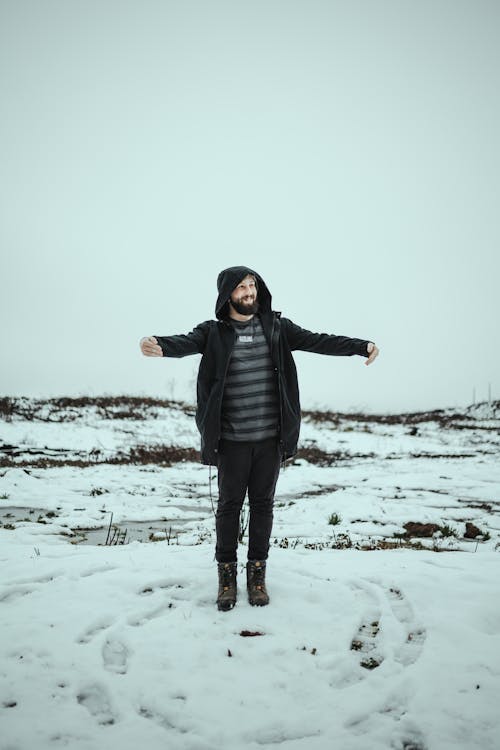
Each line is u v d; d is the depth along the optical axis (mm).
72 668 2633
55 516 7555
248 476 3480
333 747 2121
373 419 28328
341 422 25922
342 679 2615
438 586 3723
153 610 3344
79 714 2295
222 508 3461
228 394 3393
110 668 2680
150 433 19891
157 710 2340
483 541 6387
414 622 3232
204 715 2293
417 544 5930
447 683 2529
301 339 3518
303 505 8703
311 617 3238
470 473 13117
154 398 27453
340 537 6367
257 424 3387
